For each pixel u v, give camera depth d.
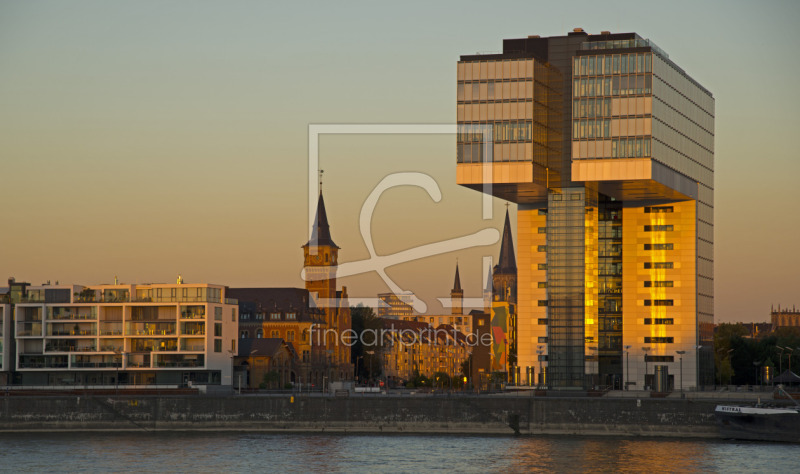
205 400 194.50
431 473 138.25
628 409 181.25
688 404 178.12
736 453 155.25
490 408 187.75
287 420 193.12
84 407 193.75
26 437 182.00
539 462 147.00
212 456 154.62
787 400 182.88
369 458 152.12
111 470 141.25
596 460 148.38
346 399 192.38
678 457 151.25
